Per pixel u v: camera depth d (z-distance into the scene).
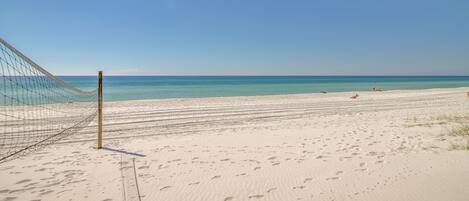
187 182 3.63
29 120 9.92
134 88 37.44
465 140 5.14
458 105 12.90
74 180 3.81
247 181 3.59
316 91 30.17
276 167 4.11
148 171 4.11
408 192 3.02
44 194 3.36
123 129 8.34
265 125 8.59
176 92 28.78
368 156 4.49
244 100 17.91
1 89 21.12
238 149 5.29
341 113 11.23
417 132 6.29
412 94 22.14
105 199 3.19
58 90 24.58
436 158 4.13
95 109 13.02
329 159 4.42
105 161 4.70
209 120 9.94
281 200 3.02
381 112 11.05
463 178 3.24
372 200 2.90
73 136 7.25
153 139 6.77
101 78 5.79
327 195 3.07
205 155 4.91
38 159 4.89
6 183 3.72
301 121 9.19
